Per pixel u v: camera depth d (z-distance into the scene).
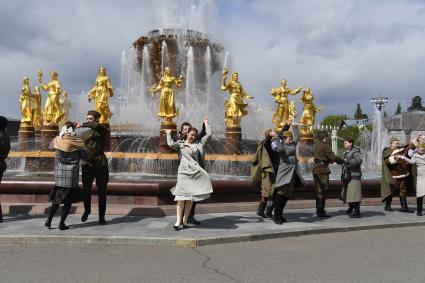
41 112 23.59
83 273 6.02
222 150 18.61
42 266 6.38
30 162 18.09
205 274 6.06
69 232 8.45
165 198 11.16
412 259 7.03
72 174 8.65
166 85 16.98
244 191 12.26
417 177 11.83
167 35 22.23
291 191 9.74
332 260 6.92
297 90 23.33
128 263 6.62
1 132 9.61
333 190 13.76
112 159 16.98
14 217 10.14
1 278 5.75
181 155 8.92
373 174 24.55
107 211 10.56
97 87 18.16
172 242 7.98
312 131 25.70
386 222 10.45
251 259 6.95
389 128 51.38
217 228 9.15
